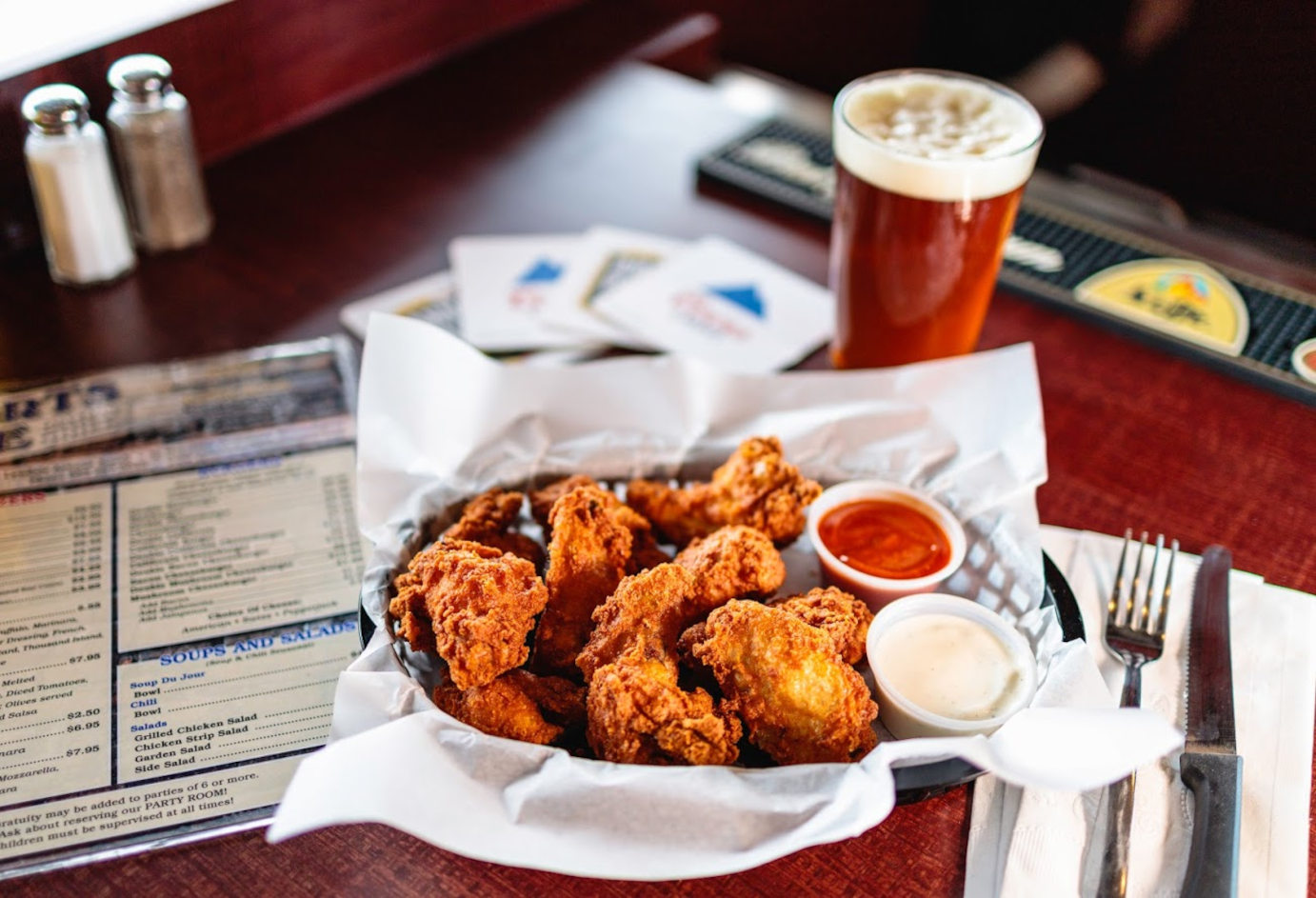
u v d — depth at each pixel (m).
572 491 0.46
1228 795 0.38
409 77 0.83
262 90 0.74
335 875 0.38
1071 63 0.79
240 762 0.41
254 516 0.51
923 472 0.50
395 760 0.35
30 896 0.37
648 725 0.38
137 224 0.66
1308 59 0.69
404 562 0.45
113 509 0.51
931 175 0.49
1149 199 0.79
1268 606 0.47
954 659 0.43
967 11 0.83
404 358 0.49
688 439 0.52
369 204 0.71
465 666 0.39
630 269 0.66
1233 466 0.56
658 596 0.41
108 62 0.65
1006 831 0.39
